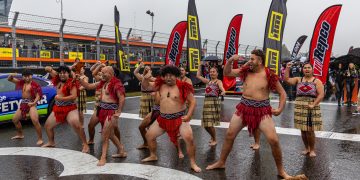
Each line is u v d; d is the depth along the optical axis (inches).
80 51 846.5
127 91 726.5
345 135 308.0
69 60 816.3
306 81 234.8
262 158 233.5
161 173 201.9
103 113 219.5
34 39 783.1
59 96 247.9
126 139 291.4
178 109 201.9
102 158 220.2
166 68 198.4
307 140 244.2
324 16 308.3
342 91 535.2
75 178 195.2
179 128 203.3
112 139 230.7
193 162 206.4
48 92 375.6
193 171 205.5
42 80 379.9
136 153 246.7
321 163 222.5
